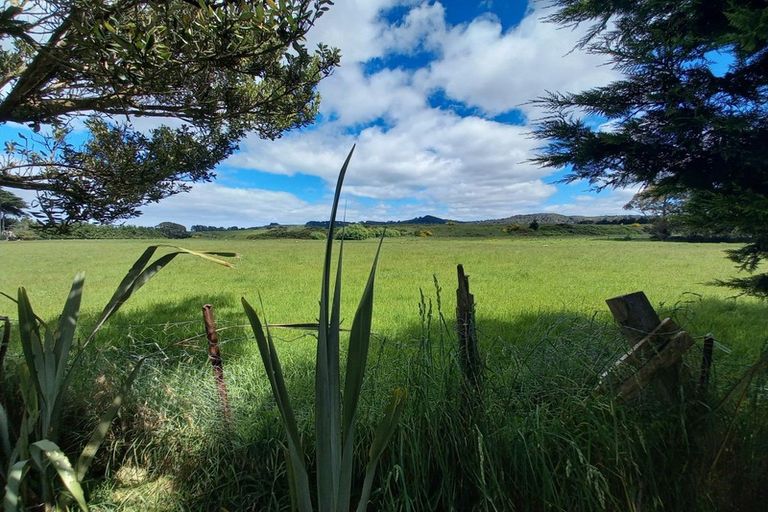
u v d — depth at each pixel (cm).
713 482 223
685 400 233
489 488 214
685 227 329
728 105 290
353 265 2152
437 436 236
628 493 210
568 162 342
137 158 414
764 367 233
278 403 150
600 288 1274
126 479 275
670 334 236
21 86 277
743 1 252
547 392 261
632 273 1719
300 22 251
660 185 328
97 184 391
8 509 178
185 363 347
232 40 257
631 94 314
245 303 146
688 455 223
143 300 1105
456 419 240
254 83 435
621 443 218
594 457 223
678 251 3250
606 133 311
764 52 262
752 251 329
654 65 290
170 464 280
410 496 228
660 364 231
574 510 210
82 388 304
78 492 189
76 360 239
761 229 265
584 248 3753
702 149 296
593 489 208
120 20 231
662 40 279
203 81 370
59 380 228
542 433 222
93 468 284
